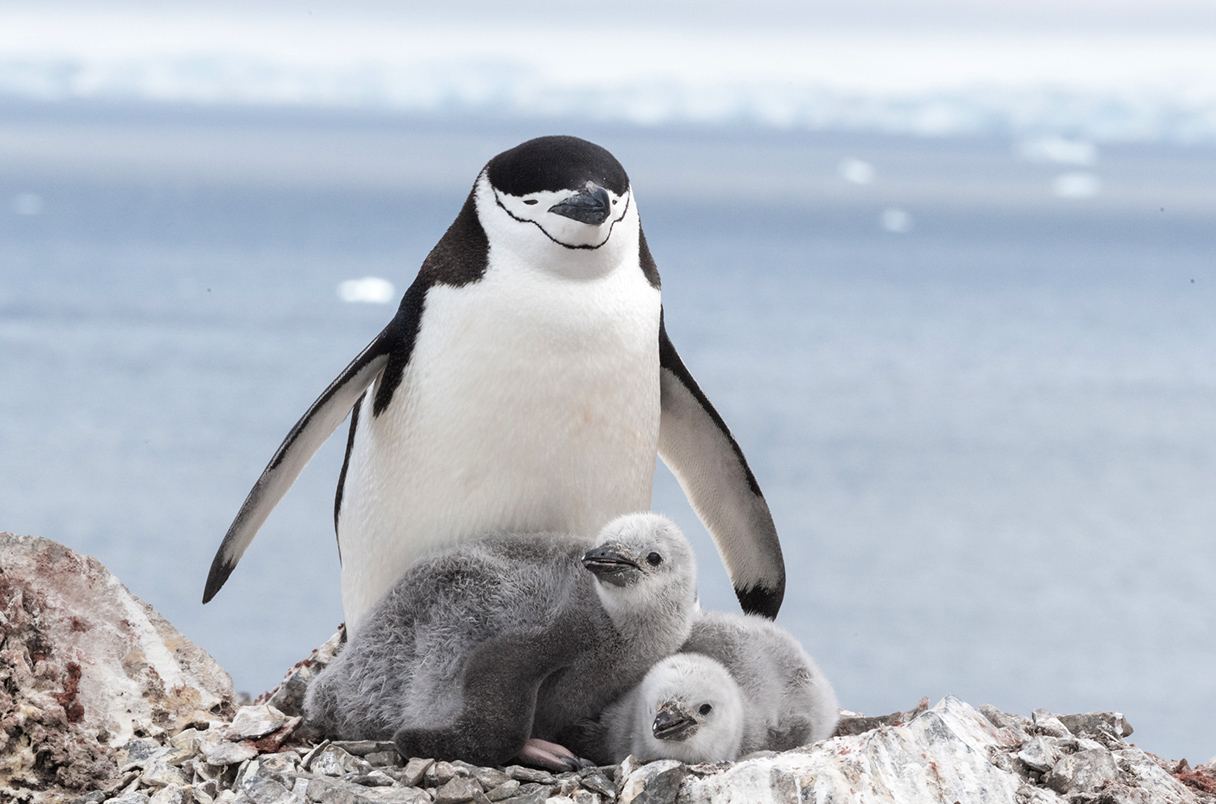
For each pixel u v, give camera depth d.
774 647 15.74
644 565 14.29
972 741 14.16
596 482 15.99
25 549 16.47
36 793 13.98
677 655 14.36
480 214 16.06
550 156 15.68
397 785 13.44
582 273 15.65
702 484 18.95
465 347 15.69
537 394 15.53
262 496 16.23
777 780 13.02
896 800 13.04
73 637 16.16
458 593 14.77
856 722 16.62
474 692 13.84
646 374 16.19
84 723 15.40
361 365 16.42
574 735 14.98
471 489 15.85
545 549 15.25
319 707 15.34
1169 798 13.95
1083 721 16.14
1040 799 13.41
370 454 16.81
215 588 16.27
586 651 14.50
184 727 15.64
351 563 17.33
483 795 13.28
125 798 13.69
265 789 13.55
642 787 13.20
